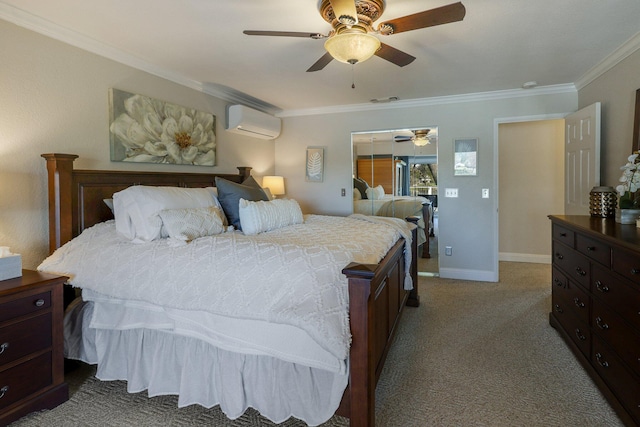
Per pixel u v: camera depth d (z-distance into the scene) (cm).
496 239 417
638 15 218
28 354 175
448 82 357
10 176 213
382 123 453
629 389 162
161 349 187
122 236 216
